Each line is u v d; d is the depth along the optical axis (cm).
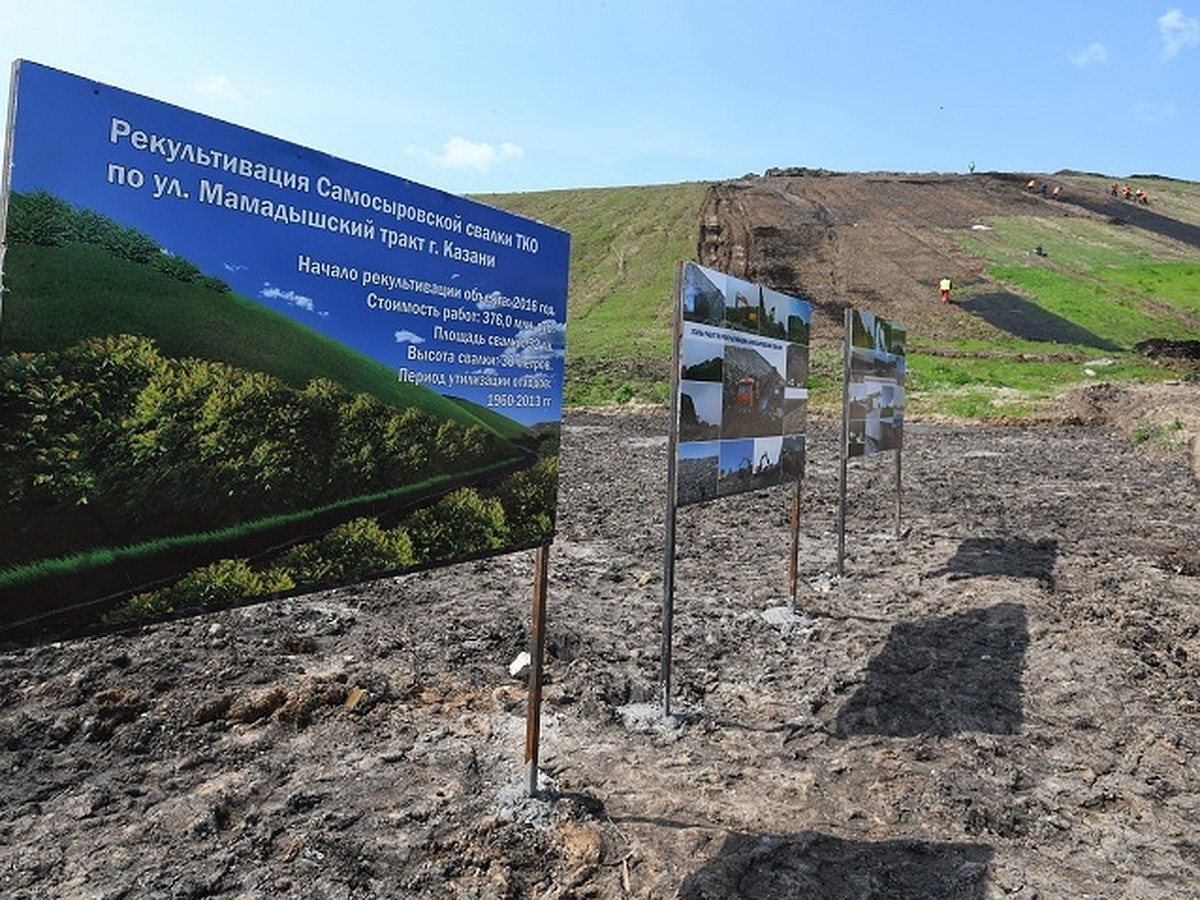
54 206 206
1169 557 852
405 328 303
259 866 317
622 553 878
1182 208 6122
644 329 3797
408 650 555
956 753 435
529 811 355
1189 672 552
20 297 201
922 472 1494
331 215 274
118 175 218
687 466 467
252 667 511
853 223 5262
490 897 303
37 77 201
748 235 5050
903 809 377
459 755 411
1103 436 2089
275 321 259
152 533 234
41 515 210
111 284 219
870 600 704
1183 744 451
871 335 802
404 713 460
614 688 504
